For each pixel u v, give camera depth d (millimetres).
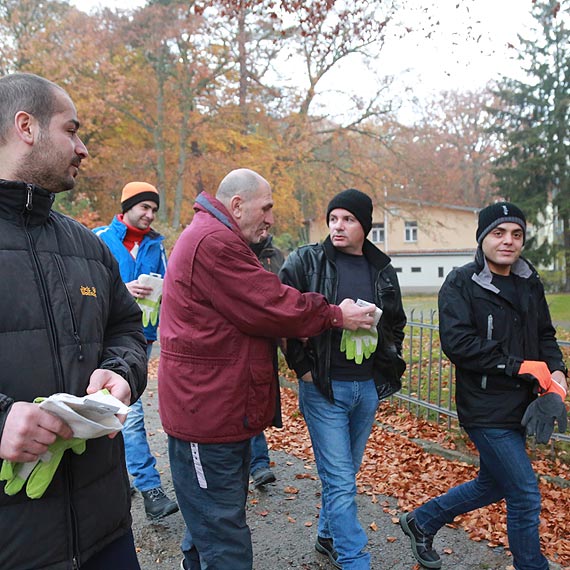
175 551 3344
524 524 2686
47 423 1414
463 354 2725
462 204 39719
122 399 1669
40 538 1579
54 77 21031
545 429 2559
